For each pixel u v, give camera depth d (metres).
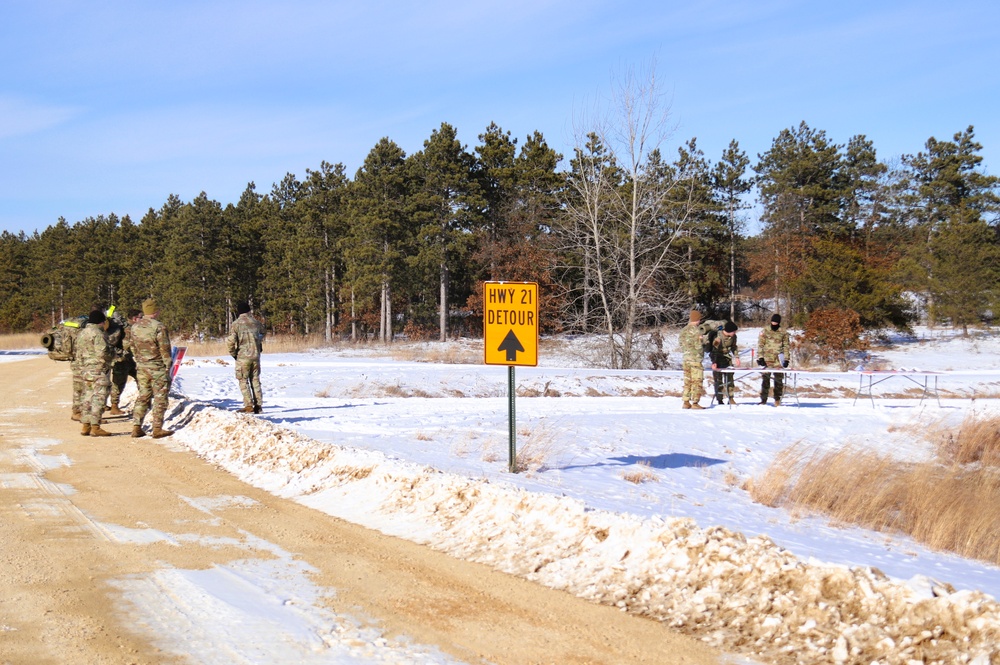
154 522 7.85
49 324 91.31
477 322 64.12
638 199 36.44
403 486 8.58
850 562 6.20
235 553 6.78
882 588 4.82
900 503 10.08
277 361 32.97
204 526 7.73
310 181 65.50
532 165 59.62
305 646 4.74
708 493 10.15
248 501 8.93
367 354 40.78
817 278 46.69
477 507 7.59
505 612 5.39
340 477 9.45
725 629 4.97
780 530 8.00
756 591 5.20
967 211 54.62
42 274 92.38
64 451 12.02
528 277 53.22
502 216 59.81
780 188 59.22
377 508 8.34
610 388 25.27
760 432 16.28
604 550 6.23
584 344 39.44
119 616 5.20
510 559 6.52
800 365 41.25
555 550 6.46
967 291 49.28
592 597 5.66
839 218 60.47
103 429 14.30
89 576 6.05
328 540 7.25
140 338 13.52
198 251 72.94
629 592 5.62
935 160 64.31
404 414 16.14
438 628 5.09
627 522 6.36
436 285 66.38
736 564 5.48
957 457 14.91
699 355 19.34
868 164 65.81
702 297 62.59
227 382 22.91
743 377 28.11
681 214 43.72
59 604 5.42
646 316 37.31
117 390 16.36
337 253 63.56
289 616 5.25
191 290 70.62
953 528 8.52
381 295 58.94
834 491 10.21
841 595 4.92
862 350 43.09
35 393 20.75
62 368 30.09
